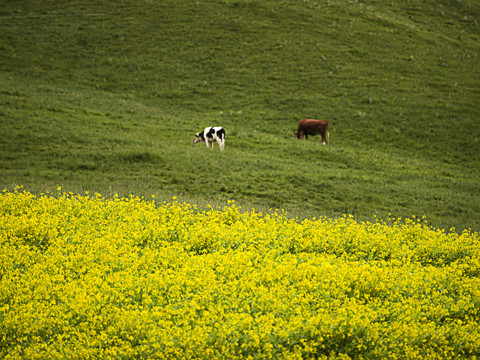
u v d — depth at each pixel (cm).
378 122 3388
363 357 627
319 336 634
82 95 3419
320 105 3650
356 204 1828
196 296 715
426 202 1927
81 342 631
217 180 1975
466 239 1110
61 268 845
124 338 645
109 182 1803
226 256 880
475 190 2259
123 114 3095
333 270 827
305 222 1198
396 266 935
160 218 1184
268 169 2222
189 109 3534
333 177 2192
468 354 660
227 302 707
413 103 3719
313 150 2697
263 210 1591
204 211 1311
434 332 669
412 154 2944
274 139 2900
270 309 696
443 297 783
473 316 761
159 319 674
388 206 1847
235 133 2917
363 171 2427
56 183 1722
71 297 724
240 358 586
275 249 1002
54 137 2350
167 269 833
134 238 1027
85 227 1095
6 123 2436
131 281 773
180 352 595
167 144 2542
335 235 1092
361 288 793
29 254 907
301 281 801
